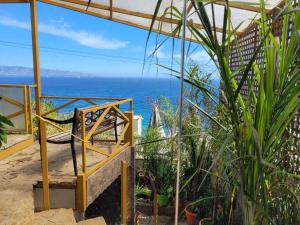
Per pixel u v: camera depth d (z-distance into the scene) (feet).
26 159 10.59
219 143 4.91
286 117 3.70
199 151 13.25
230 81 3.78
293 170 4.70
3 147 10.94
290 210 4.76
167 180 17.48
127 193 12.56
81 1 12.90
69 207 7.88
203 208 12.49
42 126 7.44
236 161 4.24
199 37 3.81
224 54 3.76
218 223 9.38
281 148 4.45
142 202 17.20
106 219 13.57
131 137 12.57
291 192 4.41
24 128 13.46
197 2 3.42
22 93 13.26
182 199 15.61
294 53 3.57
